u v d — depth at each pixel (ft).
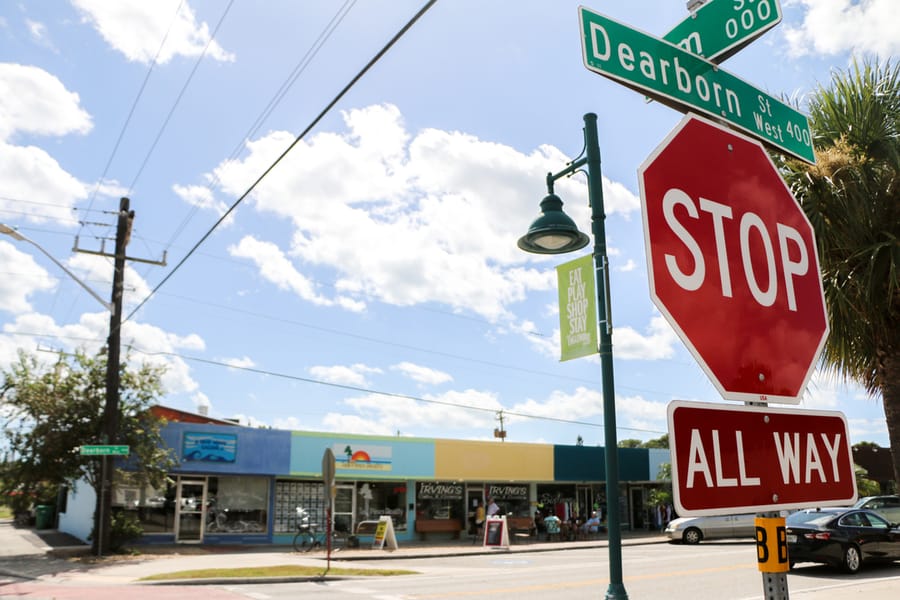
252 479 86.63
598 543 91.76
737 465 7.95
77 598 42.14
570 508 112.06
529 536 103.35
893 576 47.52
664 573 53.67
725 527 88.79
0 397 70.13
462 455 98.63
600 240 20.89
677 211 8.50
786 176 20.48
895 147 19.58
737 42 10.89
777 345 8.93
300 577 53.26
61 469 70.74
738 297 8.72
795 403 8.88
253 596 43.80
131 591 45.93
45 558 66.64
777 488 8.22
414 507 97.40
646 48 10.13
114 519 73.56
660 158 8.59
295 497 88.79
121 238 73.41
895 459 19.62
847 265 19.84
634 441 205.67
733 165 9.39
